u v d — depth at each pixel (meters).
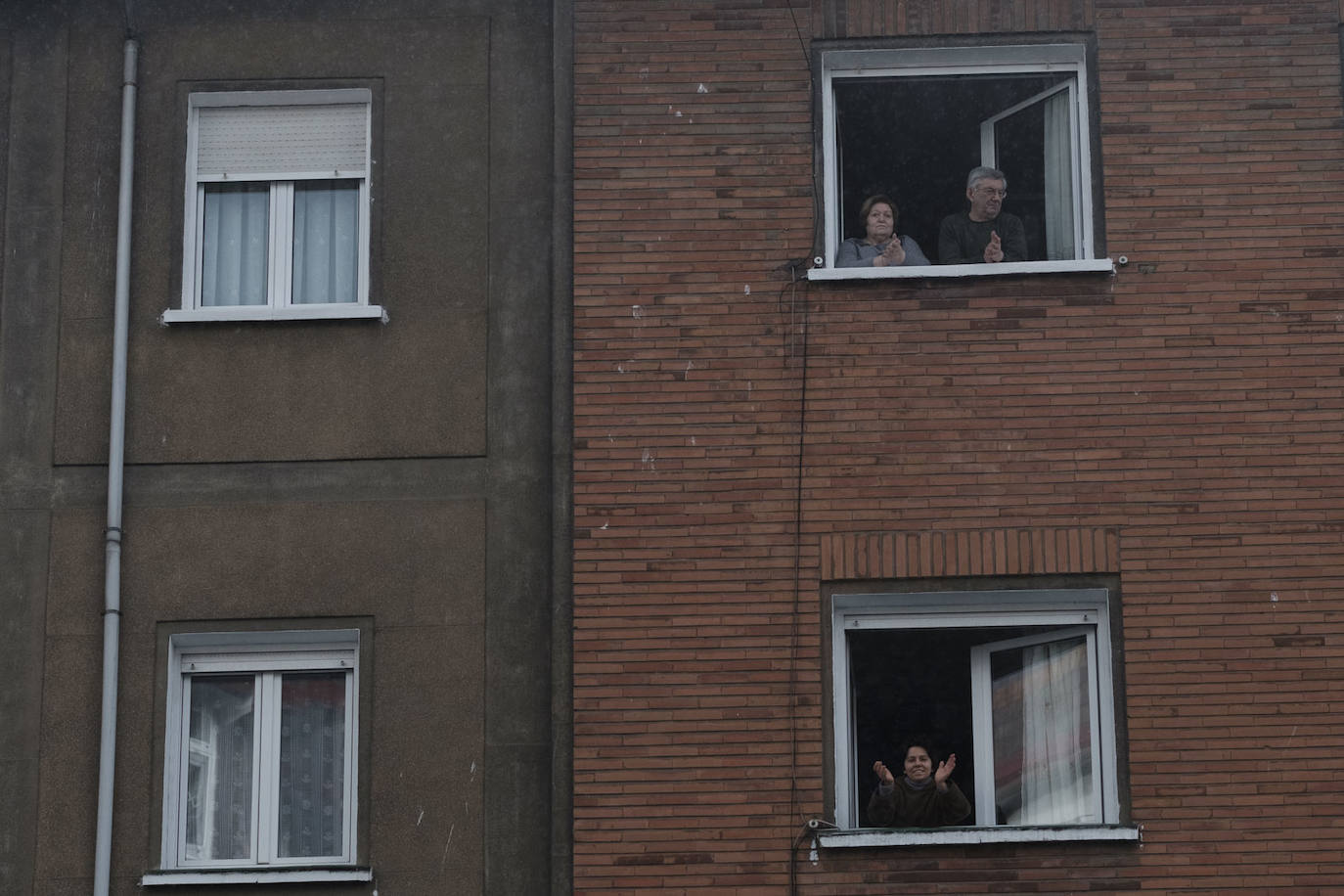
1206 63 21.98
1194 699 20.45
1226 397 21.12
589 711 20.62
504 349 21.78
